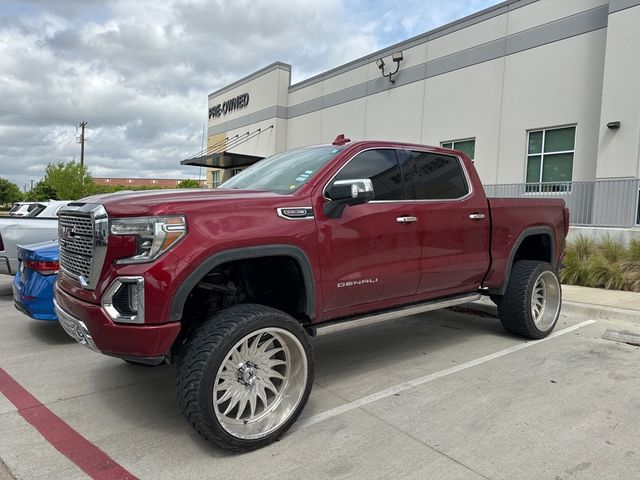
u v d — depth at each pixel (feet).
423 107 57.62
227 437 9.92
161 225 9.68
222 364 9.86
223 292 12.07
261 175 14.35
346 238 12.41
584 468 9.62
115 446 10.65
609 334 19.06
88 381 14.56
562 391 13.44
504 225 17.26
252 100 89.71
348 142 14.33
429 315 23.11
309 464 9.85
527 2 46.80
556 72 44.73
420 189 14.80
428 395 13.28
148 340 9.61
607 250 31.12
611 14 39.45
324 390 13.73
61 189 155.74
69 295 11.15
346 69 69.21
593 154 42.16
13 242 25.95
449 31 54.29
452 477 9.34
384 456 10.12
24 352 17.39
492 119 50.01
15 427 11.59
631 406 12.46
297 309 12.05
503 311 18.31
